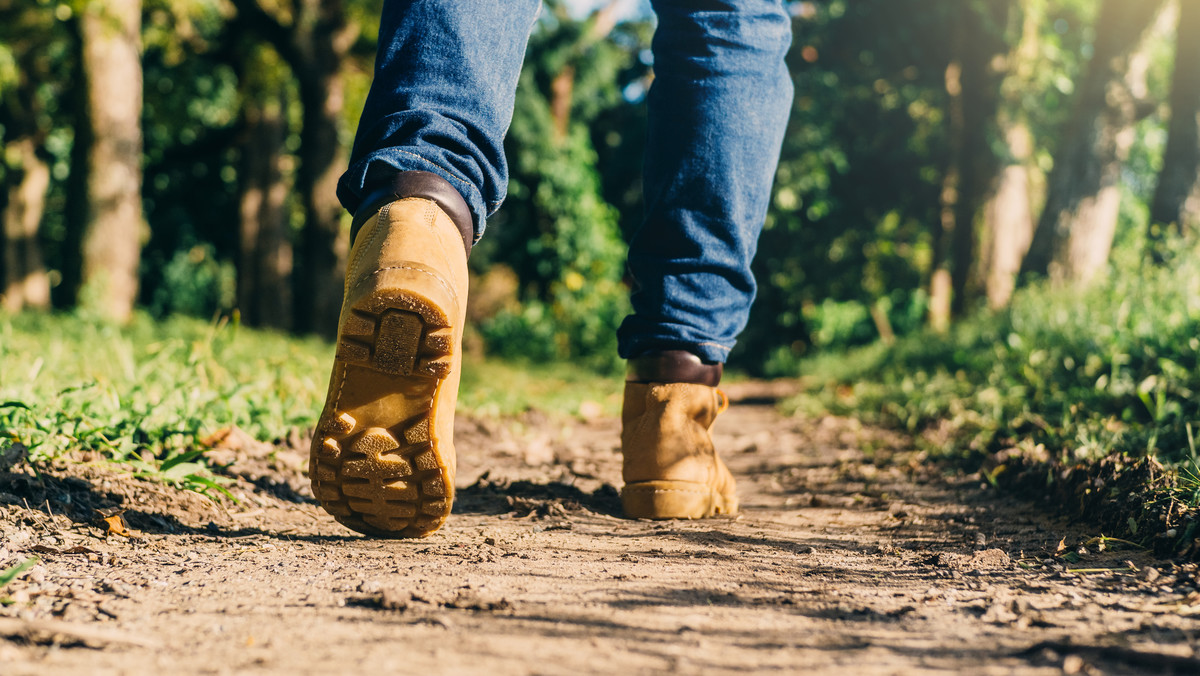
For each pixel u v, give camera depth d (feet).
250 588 4.42
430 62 5.32
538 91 62.28
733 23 7.17
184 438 8.46
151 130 57.77
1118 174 29.78
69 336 19.47
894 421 18.28
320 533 6.20
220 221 72.38
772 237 55.77
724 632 3.73
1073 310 18.37
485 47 5.41
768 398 34.27
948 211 45.44
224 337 15.43
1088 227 29.55
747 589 4.61
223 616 3.86
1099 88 29.60
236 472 7.92
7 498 5.88
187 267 78.23
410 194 5.04
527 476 10.12
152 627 3.67
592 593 4.42
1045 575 4.99
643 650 3.43
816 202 49.26
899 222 53.21
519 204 62.90
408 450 5.08
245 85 46.19
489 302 62.44
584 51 63.77
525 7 5.63
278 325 49.57
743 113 7.21
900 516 7.78
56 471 6.49
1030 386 15.06
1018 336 18.71
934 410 16.55
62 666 3.10
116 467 6.78
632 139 66.49
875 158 50.75
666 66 7.25
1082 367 14.23
